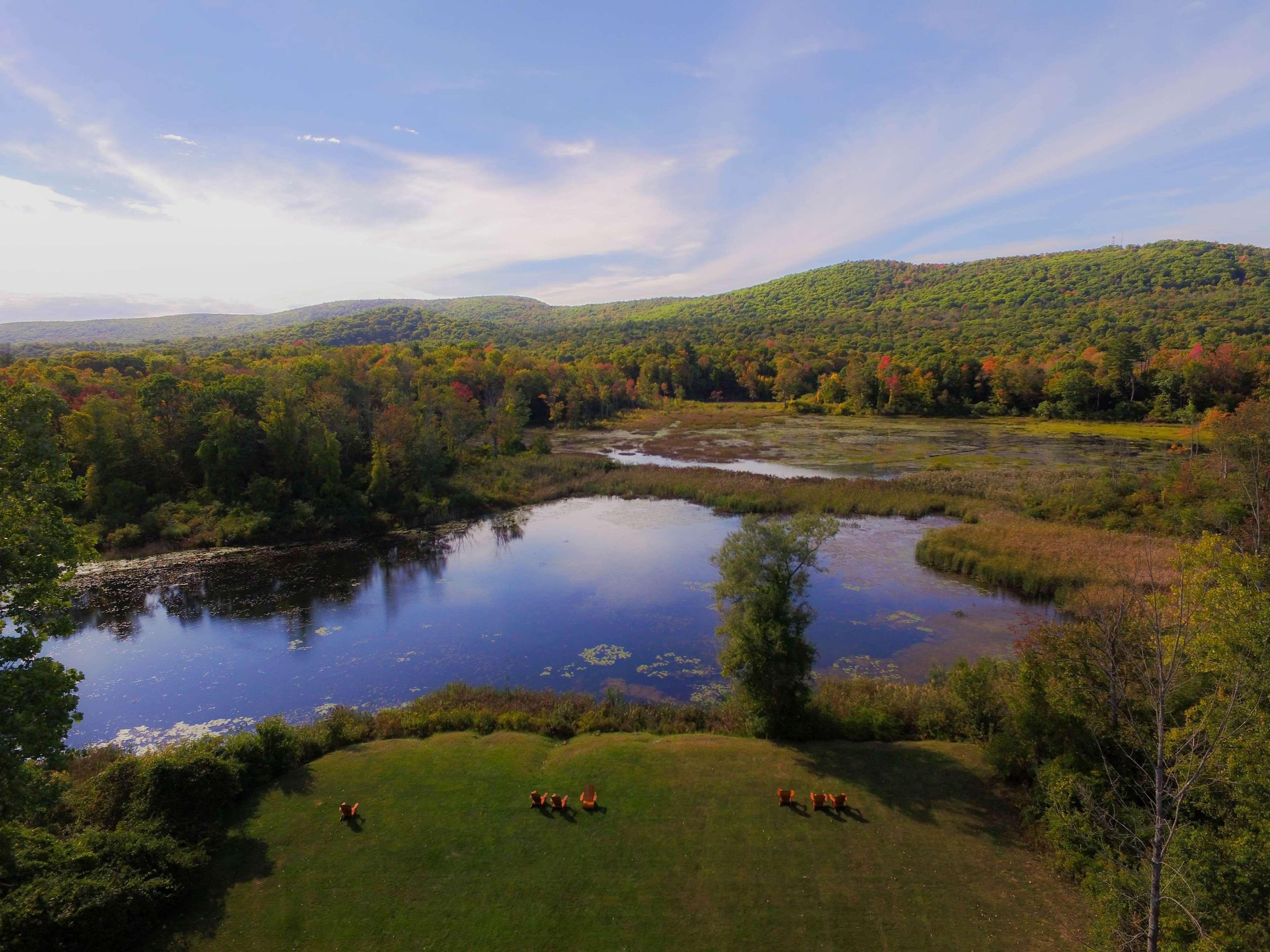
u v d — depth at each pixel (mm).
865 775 21219
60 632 14398
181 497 54625
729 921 15719
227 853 17734
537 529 54781
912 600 37594
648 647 32969
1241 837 12461
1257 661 13453
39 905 13742
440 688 29188
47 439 14445
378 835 18516
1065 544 42406
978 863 17469
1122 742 17391
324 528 52875
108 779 18734
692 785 20797
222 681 29938
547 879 16984
